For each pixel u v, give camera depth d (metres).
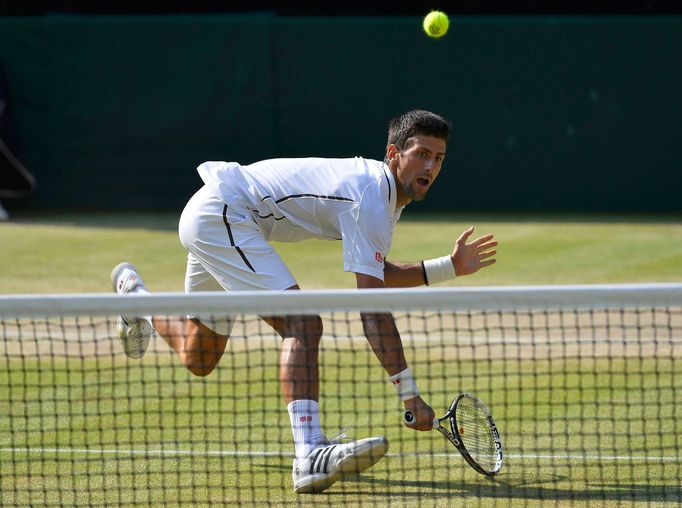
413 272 15.80
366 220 14.45
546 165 49.97
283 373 14.30
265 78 50.19
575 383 19.98
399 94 49.88
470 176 50.53
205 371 16.80
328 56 49.91
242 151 50.88
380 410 18.22
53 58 50.69
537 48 49.12
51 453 15.89
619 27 48.56
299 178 15.16
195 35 50.12
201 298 12.43
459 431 14.83
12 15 56.59
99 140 51.25
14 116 51.12
